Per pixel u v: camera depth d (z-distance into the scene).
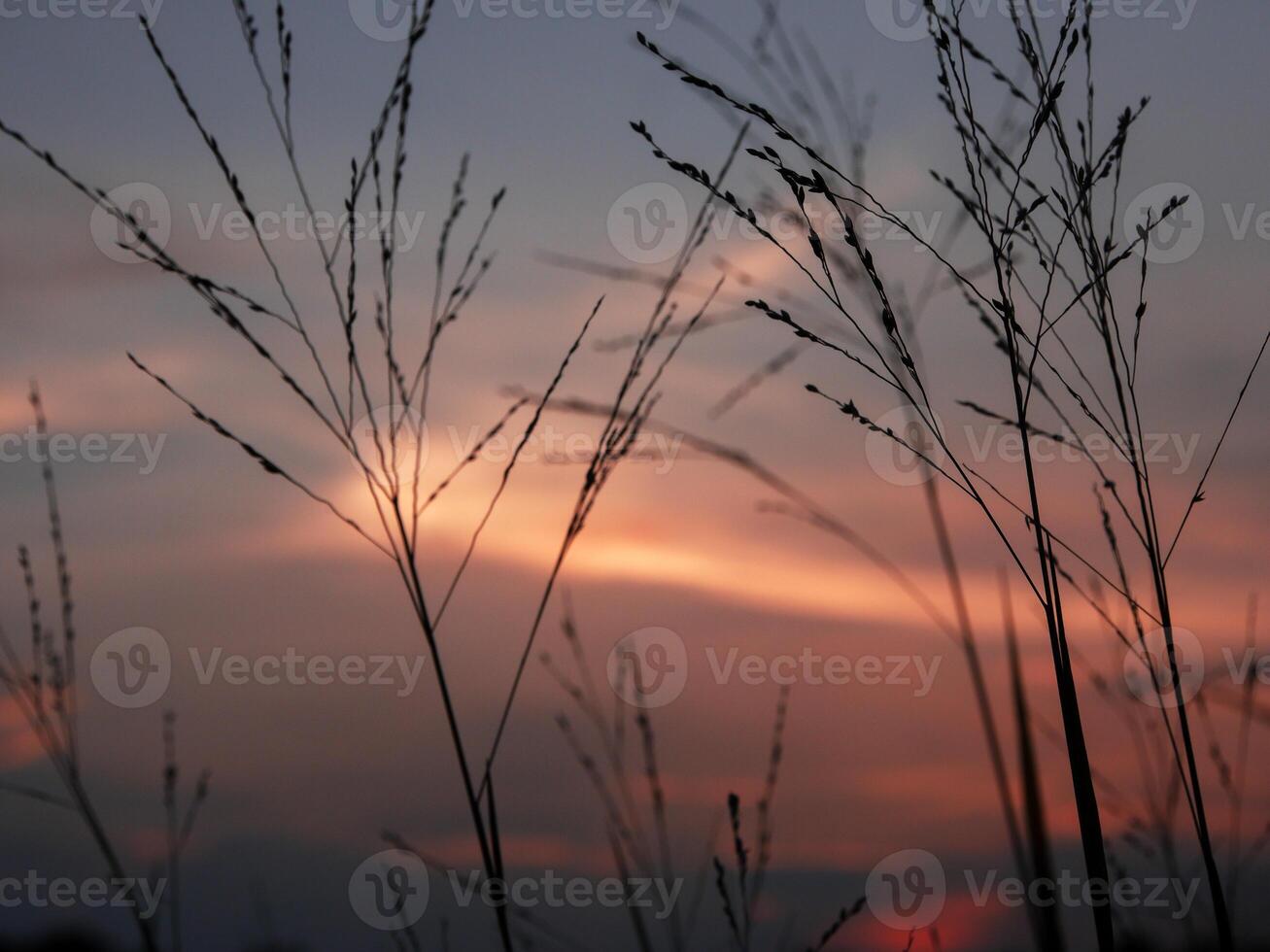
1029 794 2.02
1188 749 1.35
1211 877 1.30
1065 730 1.21
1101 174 1.45
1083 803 1.18
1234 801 1.88
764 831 1.93
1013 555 1.27
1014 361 1.34
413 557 1.57
